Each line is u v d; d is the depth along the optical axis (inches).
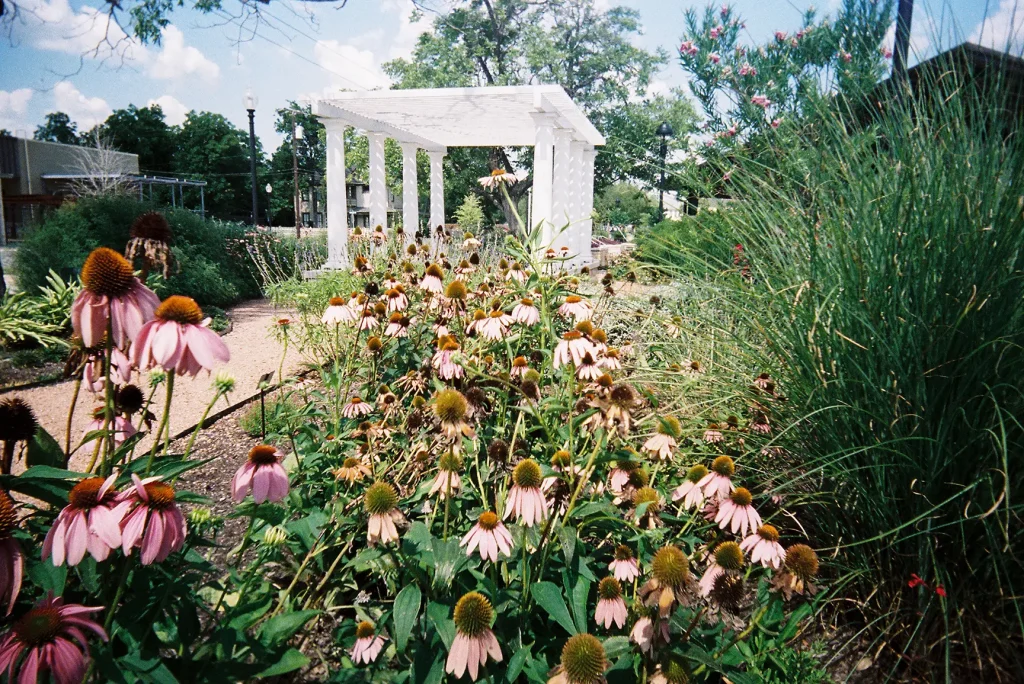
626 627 67.9
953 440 85.0
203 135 2182.6
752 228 118.7
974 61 100.7
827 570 95.0
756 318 109.7
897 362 83.5
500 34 1002.7
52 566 50.3
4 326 269.7
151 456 52.0
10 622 50.5
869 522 91.3
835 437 91.2
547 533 68.6
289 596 74.8
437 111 480.1
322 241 546.0
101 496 46.3
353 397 113.1
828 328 92.5
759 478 103.7
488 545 61.2
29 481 50.3
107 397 54.9
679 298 158.9
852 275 93.9
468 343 130.6
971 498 78.8
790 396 100.1
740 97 161.9
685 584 55.1
